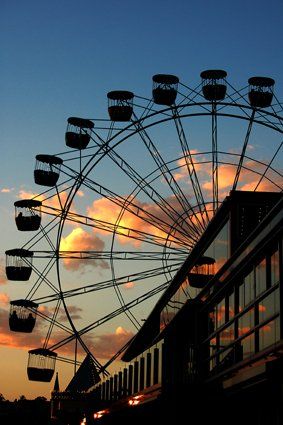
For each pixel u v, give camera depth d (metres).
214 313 29.52
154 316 47.66
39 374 45.66
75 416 63.03
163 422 31.98
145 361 38.50
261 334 22.12
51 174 45.12
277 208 19.97
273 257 21.55
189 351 32.16
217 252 31.42
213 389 28.06
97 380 66.38
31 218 45.56
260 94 41.62
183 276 37.22
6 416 95.62
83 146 44.84
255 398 24.55
